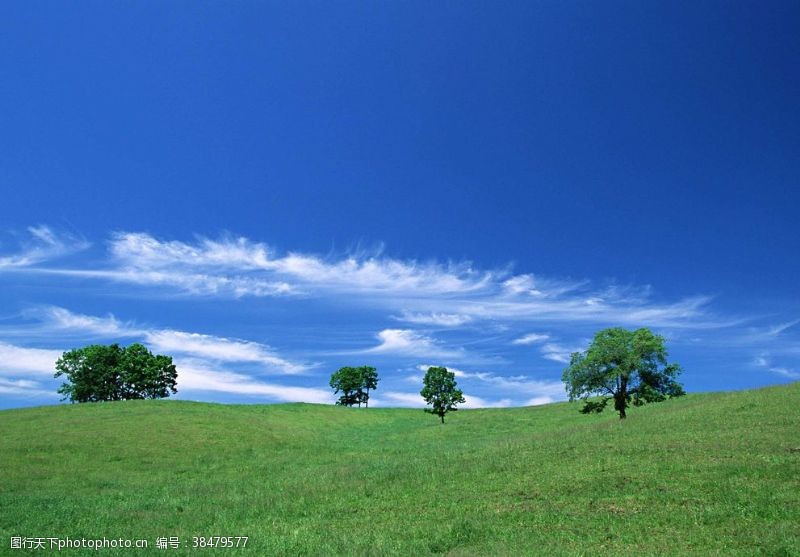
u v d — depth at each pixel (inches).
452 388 3494.1
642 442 1106.1
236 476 1391.5
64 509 916.6
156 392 4104.3
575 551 544.7
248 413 3102.9
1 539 685.9
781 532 553.3
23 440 1829.5
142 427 2202.3
